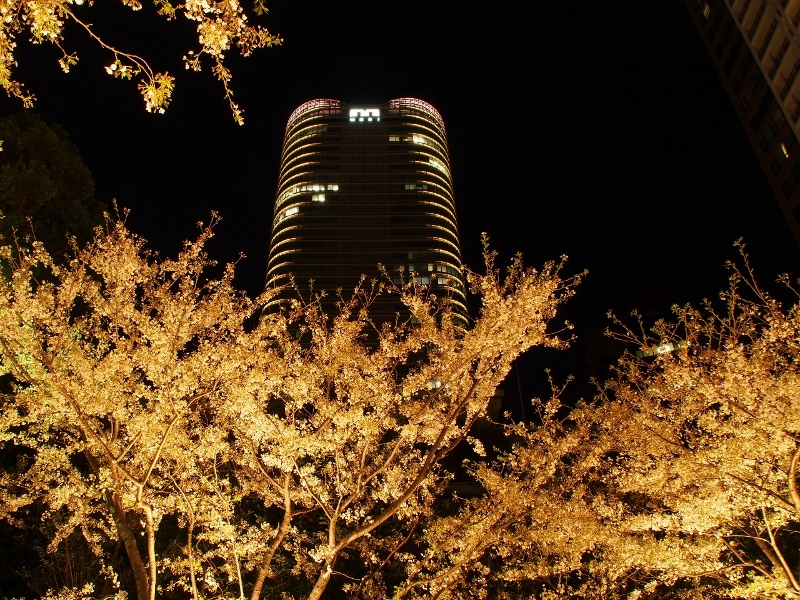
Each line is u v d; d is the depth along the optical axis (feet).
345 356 37.68
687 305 48.21
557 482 50.60
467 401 34.22
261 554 44.19
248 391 34.78
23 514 53.52
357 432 38.60
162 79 18.93
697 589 49.96
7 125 80.74
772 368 43.57
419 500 52.90
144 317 33.14
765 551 43.52
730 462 40.04
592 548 46.62
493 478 42.39
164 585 52.75
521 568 50.39
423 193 335.88
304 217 325.21
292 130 379.35
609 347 236.63
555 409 48.52
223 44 18.99
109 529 42.96
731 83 183.42
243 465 42.60
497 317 32.22
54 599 42.37
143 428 31.68
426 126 372.58
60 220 83.61
